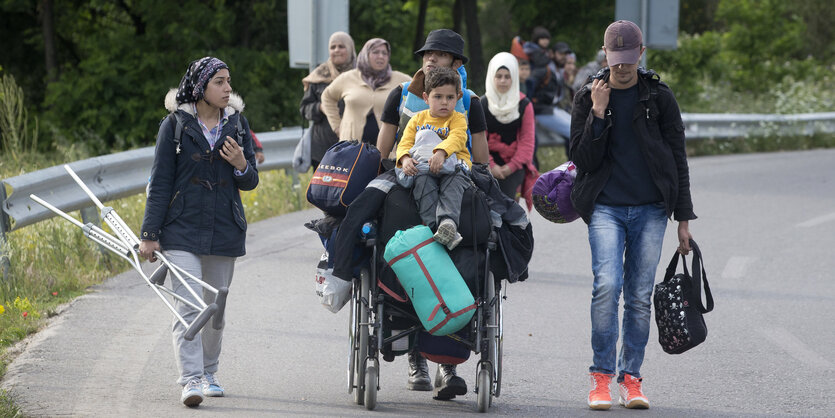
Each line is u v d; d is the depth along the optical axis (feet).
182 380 41.86
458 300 38.96
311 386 45.80
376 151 42.47
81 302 59.16
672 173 42.29
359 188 41.70
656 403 44.65
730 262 77.77
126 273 67.87
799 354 53.26
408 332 40.75
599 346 43.37
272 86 212.64
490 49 248.32
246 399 43.24
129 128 201.67
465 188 40.34
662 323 43.68
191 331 36.88
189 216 42.14
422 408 42.73
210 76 41.68
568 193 44.91
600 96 41.83
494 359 41.60
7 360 47.73
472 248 40.50
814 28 377.30
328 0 94.63
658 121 42.50
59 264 65.36
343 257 40.06
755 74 248.73
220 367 48.55
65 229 70.49
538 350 53.52
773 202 109.29
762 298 66.44
